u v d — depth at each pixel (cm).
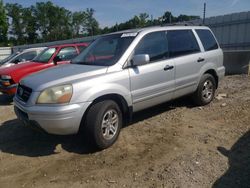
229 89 853
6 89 875
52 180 396
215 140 490
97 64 519
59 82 438
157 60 555
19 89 500
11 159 466
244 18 1666
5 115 733
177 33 615
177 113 640
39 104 435
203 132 527
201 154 443
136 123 592
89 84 449
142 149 471
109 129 475
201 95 663
